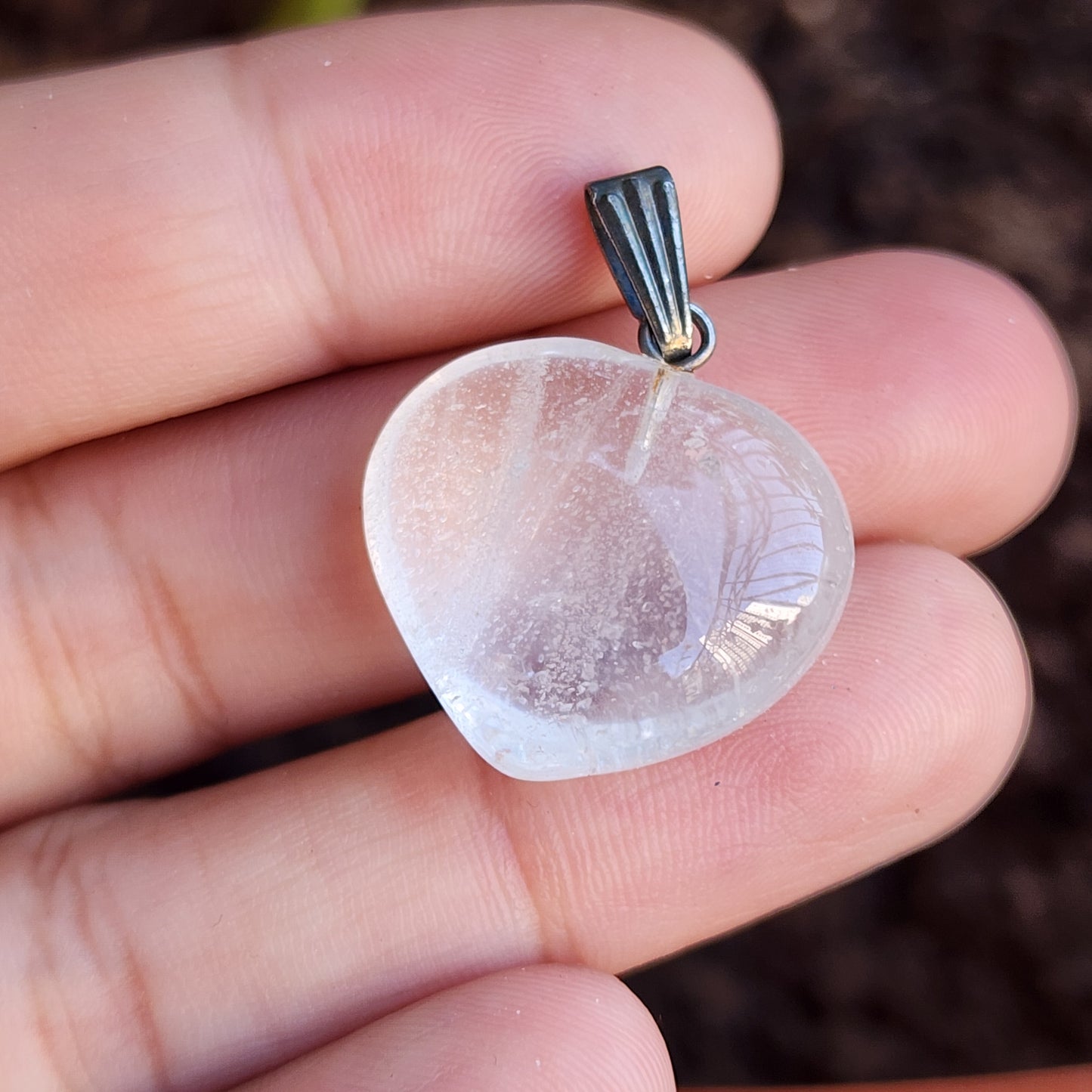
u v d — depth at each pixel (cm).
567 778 5
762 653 5
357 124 6
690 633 5
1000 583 9
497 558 5
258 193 6
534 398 5
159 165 6
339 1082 5
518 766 5
